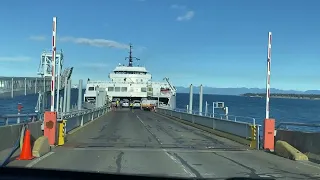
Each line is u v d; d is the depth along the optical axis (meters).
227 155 14.63
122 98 70.75
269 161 13.14
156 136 22.06
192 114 32.44
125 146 16.84
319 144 13.20
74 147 16.00
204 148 16.80
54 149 15.13
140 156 13.80
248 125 18.53
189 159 13.33
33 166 10.97
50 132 15.91
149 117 44.78
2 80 18.22
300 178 10.04
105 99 58.41
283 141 15.02
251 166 11.97
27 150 12.18
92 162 12.09
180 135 23.09
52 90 16.31
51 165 11.27
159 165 11.83
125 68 70.38
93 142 18.20
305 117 74.69
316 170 11.36
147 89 67.19
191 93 37.94
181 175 10.17
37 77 25.09
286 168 11.67
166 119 41.31
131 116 46.34
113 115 48.19
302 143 14.37
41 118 18.39
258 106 126.69
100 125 30.47
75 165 11.41
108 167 11.20
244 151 15.95
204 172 10.72
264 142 16.36
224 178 9.85
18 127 14.03
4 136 12.63
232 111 87.12
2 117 12.91
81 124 28.72
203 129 27.45
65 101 28.64
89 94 64.81
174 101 65.38
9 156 11.98
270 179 9.81
